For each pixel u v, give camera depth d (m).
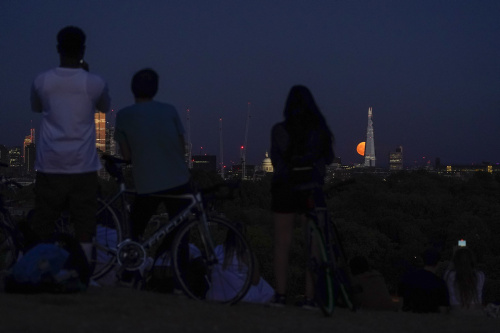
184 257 6.52
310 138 6.45
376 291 8.68
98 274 6.81
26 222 6.36
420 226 98.88
